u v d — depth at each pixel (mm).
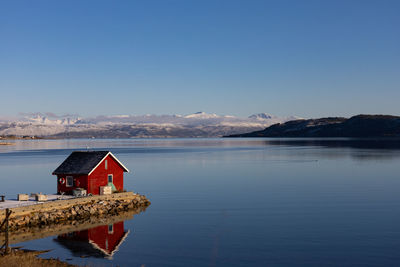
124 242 43281
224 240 43969
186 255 39156
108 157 62969
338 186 83500
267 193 75188
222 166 132375
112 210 57750
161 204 64750
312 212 57750
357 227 49000
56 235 45781
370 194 72938
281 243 42750
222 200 68062
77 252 39969
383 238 44125
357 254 39000
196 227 49594
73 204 54875
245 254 39344
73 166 61344
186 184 88875
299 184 87125
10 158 181500
